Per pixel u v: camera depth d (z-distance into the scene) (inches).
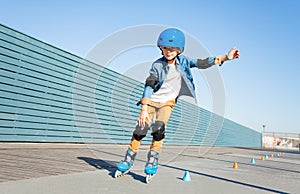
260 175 247.0
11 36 375.6
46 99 428.5
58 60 445.7
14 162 215.8
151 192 140.6
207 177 208.7
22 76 392.5
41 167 200.7
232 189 165.5
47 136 429.4
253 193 158.4
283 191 172.1
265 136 1985.7
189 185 167.6
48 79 430.9
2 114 366.0
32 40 405.7
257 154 645.3
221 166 305.0
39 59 416.8
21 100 391.2
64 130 456.1
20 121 390.0
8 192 122.7
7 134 372.2
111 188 142.9
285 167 349.7
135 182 163.0
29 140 402.9
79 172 188.1
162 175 200.2
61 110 452.1
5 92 369.7
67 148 369.7
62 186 140.6
